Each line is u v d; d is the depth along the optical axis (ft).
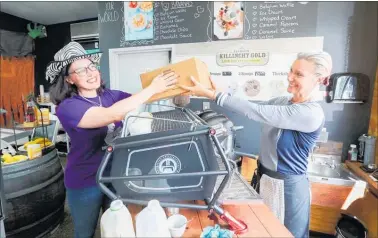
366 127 6.72
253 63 7.29
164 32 8.07
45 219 6.46
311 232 6.49
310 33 6.75
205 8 7.52
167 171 2.50
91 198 3.76
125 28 8.46
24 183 5.85
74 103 3.22
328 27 6.61
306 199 3.90
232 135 4.40
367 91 6.51
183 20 7.79
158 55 8.62
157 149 2.44
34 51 14.78
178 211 2.93
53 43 14.66
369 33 6.38
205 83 3.38
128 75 9.12
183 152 2.48
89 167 3.66
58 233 6.93
